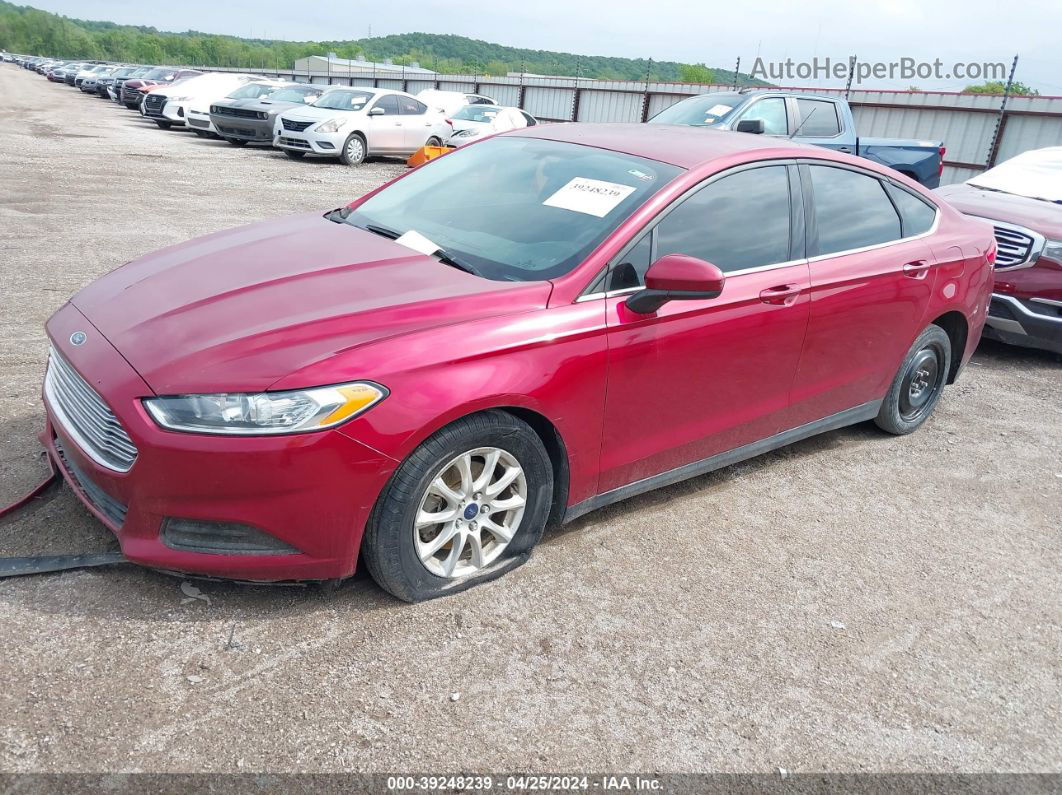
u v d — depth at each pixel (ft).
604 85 84.74
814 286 12.39
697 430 11.71
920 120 58.39
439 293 9.44
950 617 10.53
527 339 9.29
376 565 8.95
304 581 8.94
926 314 14.75
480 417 9.10
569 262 10.16
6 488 10.74
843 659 9.47
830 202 13.15
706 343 11.08
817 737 8.25
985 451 16.05
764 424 12.81
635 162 11.66
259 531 8.33
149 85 92.53
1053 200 24.72
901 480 14.39
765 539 11.91
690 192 11.10
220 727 7.41
